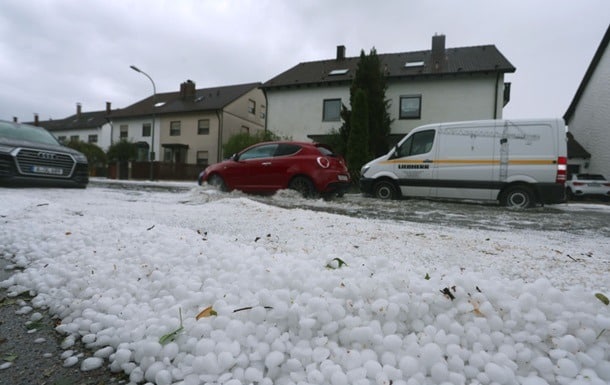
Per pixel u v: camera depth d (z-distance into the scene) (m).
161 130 29.50
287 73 21.64
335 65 21.47
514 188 7.04
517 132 7.03
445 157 7.59
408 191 8.00
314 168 7.34
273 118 20.27
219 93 30.56
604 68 18.44
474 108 16.50
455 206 6.88
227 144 20.00
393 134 17.73
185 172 23.89
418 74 17.03
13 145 6.77
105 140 36.84
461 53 18.78
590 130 20.47
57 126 40.72
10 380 1.30
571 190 16.42
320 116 19.44
